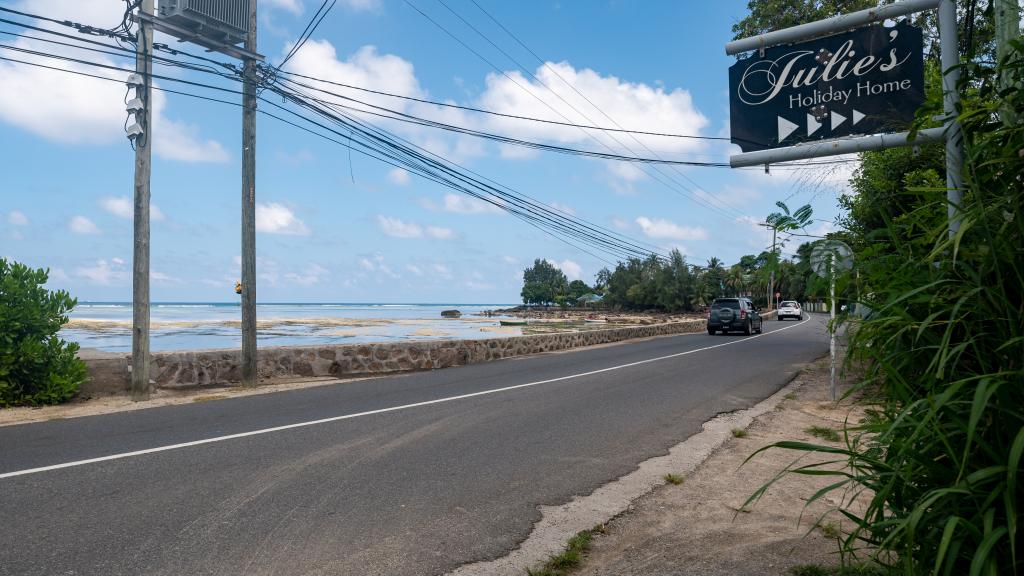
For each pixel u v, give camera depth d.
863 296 2.52
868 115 6.34
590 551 3.81
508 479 5.39
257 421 7.93
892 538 1.93
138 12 10.78
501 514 4.48
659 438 7.17
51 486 4.96
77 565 3.47
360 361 14.20
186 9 11.12
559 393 10.73
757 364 15.95
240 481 5.17
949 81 3.73
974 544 1.98
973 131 2.34
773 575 3.30
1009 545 1.91
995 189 2.19
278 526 4.15
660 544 3.88
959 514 1.96
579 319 98.38
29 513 4.32
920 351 2.29
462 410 8.91
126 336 38.53
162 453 6.12
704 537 3.97
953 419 1.93
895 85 6.23
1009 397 1.88
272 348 13.17
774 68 6.90
